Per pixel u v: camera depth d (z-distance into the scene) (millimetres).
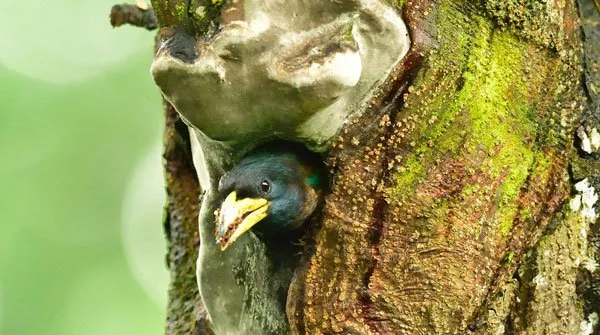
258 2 5070
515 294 5145
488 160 5125
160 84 5086
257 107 5086
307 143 5121
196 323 5281
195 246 5320
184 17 5086
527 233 5141
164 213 5344
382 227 5121
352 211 5125
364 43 5090
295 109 5082
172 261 5332
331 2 5074
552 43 5137
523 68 5133
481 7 5125
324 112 5090
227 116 5094
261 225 5133
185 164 5324
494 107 5125
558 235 5148
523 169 5137
